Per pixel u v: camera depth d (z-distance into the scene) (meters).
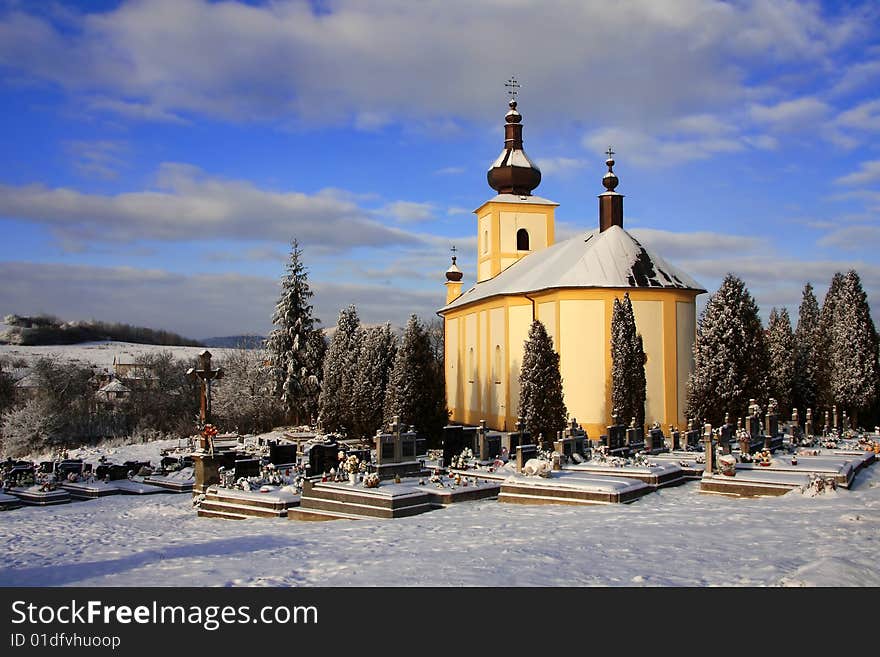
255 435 63.31
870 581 11.20
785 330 56.25
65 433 70.44
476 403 57.53
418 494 23.05
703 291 45.94
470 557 13.86
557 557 13.59
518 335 50.28
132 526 23.27
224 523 23.47
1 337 149.88
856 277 52.25
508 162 64.06
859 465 27.58
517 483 23.64
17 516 26.53
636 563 12.86
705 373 40.84
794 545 14.05
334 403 59.53
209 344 176.88
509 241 63.06
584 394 43.91
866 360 51.12
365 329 62.94
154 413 78.06
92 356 135.12
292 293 66.69
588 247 47.47
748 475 24.12
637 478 24.92
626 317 40.91
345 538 17.38
